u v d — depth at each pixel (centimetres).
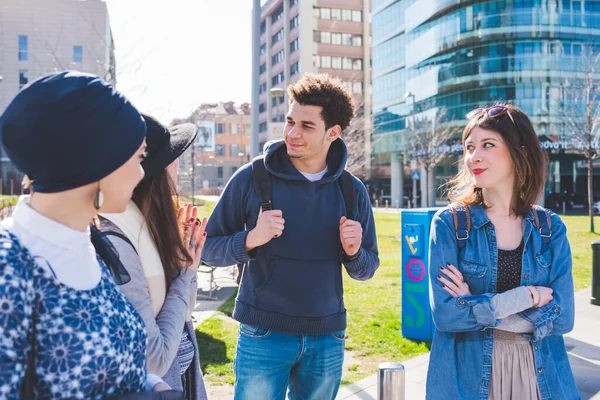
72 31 3716
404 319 623
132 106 140
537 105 4581
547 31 4559
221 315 734
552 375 234
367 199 303
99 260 147
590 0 4606
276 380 273
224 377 495
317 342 274
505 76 4650
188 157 6184
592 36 4603
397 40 5772
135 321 143
